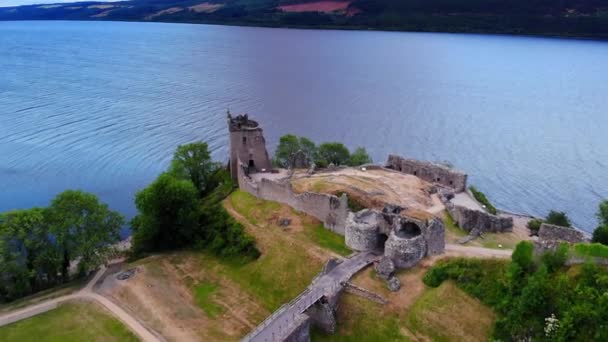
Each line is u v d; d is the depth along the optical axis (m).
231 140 109.12
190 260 89.12
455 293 64.38
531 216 107.88
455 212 81.69
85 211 84.56
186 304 76.25
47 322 71.06
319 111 199.50
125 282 81.25
